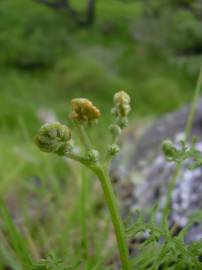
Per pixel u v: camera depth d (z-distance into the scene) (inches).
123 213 15.1
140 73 69.3
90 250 12.6
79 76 64.5
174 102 60.8
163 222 6.6
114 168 18.9
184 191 13.6
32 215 15.3
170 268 7.0
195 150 6.8
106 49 73.6
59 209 15.9
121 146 21.9
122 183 16.7
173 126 18.5
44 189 15.9
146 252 8.4
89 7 38.6
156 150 17.8
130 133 22.9
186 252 6.4
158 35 68.7
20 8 60.0
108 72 69.3
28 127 42.1
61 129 5.8
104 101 62.7
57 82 64.4
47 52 66.7
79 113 6.2
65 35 68.4
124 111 6.6
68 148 6.0
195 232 11.6
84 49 72.0
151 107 60.3
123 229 6.5
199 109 18.3
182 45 65.9
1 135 33.8
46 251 12.8
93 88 63.4
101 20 76.2
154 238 6.4
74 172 17.7
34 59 65.7
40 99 59.0
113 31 77.2
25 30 62.9
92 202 15.3
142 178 16.1
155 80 63.8
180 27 63.4
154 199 14.6
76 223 13.1
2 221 12.7
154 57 70.6
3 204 9.0
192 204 13.2
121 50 73.2
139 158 18.3
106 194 6.4
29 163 19.5
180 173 14.2
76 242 12.2
